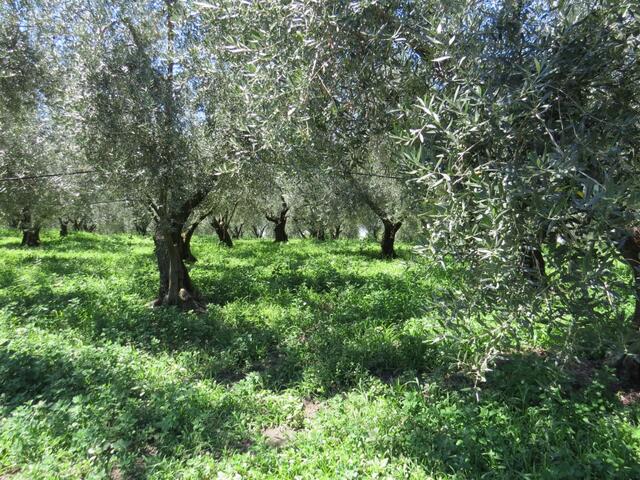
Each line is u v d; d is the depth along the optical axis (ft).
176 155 23.65
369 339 21.07
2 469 12.01
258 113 12.39
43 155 38.75
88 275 40.32
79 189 34.22
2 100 25.26
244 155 17.98
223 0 12.03
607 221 6.56
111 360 18.28
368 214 54.90
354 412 14.56
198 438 13.38
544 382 14.98
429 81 10.59
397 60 11.12
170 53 23.02
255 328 24.11
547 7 9.71
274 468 11.94
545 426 12.82
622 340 7.61
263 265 47.26
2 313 24.84
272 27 10.65
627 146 7.94
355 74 11.54
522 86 8.25
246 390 16.72
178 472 11.89
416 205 10.36
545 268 8.21
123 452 12.66
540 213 7.02
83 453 12.39
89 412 14.01
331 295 31.48
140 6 24.34
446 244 8.09
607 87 8.96
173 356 20.53
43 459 11.93
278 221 81.25
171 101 23.35
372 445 12.68
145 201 25.14
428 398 15.17
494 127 7.98
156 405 14.98
